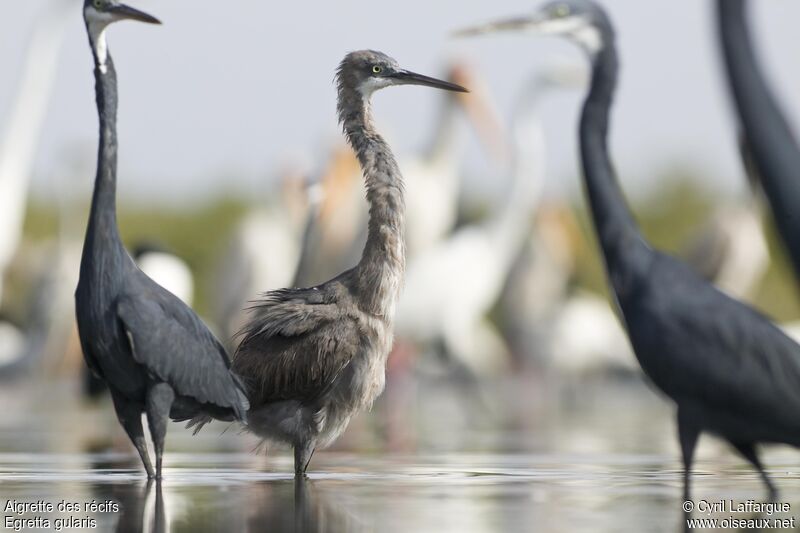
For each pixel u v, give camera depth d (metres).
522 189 34.66
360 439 19.47
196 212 51.28
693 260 30.12
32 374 35.31
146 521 10.60
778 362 12.15
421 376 35.56
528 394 35.91
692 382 12.35
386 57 15.38
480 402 31.91
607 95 14.23
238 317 32.28
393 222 14.45
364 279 14.14
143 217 50.84
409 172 34.56
